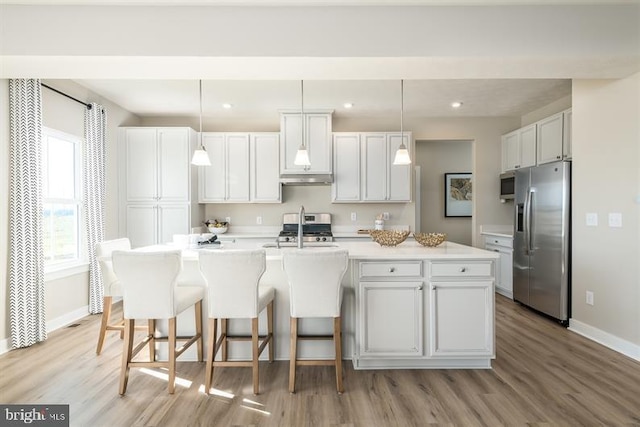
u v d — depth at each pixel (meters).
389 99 4.59
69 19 2.39
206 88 4.18
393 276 2.66
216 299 2.37
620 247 3.04
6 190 3.09
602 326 3.22
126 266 2.32
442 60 2.49
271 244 4.00
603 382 2.50
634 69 2.70
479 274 2.66
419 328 2.66
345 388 2.44
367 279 2.65
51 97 3.64
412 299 2.66
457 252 2.78
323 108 4.97
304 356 2.91
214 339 2.39
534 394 2.35
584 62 2.54
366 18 2.44
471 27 2.44
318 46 2.44
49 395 2.34
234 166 5.18
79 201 4.12
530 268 4.13
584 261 3.42
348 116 5.42
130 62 2.51
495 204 5.45
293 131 5.00
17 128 3.13
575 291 3.54
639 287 2.88
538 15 2.44
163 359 2.92
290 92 4.32
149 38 2.41
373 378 2.58
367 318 2.66
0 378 2.57
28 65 2.53
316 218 5.47
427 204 6.63
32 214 3.21
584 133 3.42
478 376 2.61
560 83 4.02
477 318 2.67
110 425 2.02
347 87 4.13
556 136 4.16
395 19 2.44
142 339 3.35
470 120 5.46
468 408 2.18
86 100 4.18
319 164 5.01
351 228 5.52
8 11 2.36
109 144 4.68
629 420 2.05
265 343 2.66
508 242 4.70
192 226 5.00
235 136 5.17
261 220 5.51
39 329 3.24
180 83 4.03
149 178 4.93
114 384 2.48
